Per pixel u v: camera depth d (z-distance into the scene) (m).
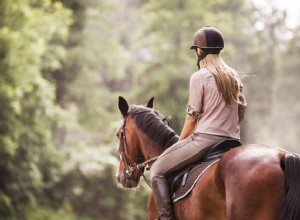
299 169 4.18
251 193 4.26
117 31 31.70
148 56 32.78
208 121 5.07
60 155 20.61
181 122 25.89
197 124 5.16
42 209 19.33
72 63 26.42
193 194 4.87
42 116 19.25
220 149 5.02
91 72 27.70
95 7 27.44
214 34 5.16
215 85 5.04
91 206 20.89
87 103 27.34
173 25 27.81
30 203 17.88
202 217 4.75
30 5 17.91
